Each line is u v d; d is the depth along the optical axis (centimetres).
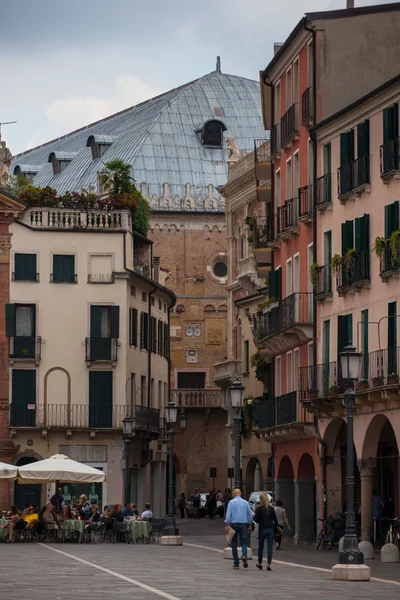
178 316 15038
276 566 5275
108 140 16938
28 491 10194
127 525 7581
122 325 10469
